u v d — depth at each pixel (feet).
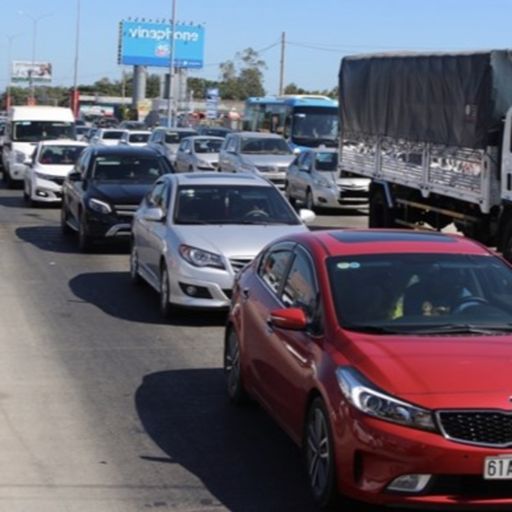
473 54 118.21
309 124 284.61
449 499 39.65
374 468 40.42
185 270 85.76
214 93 535.60
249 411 60.13
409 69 136.98
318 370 44.57
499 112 114.52
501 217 113.19
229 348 62.44
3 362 71.77
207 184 96.99
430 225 140.46
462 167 121.90
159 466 49.88
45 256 129.08
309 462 45.73
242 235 88.07
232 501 45.11
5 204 200.54
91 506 44.24
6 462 50.08
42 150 196.85
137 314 91.25
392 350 43.50
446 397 40.01
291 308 49.42
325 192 190.80
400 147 141.18
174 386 65.87
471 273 51.08
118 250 134.92
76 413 59.21
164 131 301.43
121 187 132.98
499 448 39.29
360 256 51.29
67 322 87.15
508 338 45.70
